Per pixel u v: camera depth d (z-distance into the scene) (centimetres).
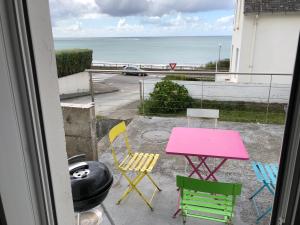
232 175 313
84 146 327
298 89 58
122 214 248
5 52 58
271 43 858
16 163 64
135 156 284
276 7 827
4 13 58
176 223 236
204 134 280
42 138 72
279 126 479
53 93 77
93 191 150
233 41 1092
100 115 652
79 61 1241
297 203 62
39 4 68
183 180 188
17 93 63
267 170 251
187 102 634
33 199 71
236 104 697
